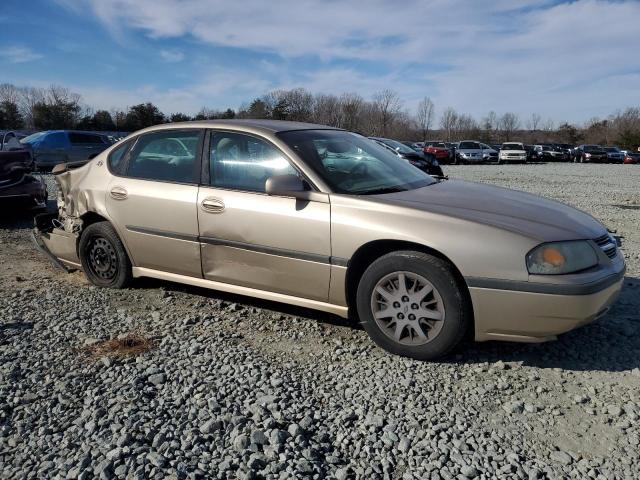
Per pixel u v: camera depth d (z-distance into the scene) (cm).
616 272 335
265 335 389
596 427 275
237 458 247
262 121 439
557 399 302
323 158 394
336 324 409
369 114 5728
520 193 420
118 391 306
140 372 330
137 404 292
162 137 451
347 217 354
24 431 269
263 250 385
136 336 383
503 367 337
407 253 339
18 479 233
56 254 529
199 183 419
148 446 256
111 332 392
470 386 316
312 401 297
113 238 471
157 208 434
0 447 256
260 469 241
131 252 462
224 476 236
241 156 406
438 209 345
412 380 320
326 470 241
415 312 341
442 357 347
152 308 442
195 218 414
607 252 346
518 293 314
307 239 366
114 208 461
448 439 264
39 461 246
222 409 288
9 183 738
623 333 385
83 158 1864
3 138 1166
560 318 313
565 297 308
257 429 268
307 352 362
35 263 588
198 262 421
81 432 267
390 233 340
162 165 445
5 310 435
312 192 368
